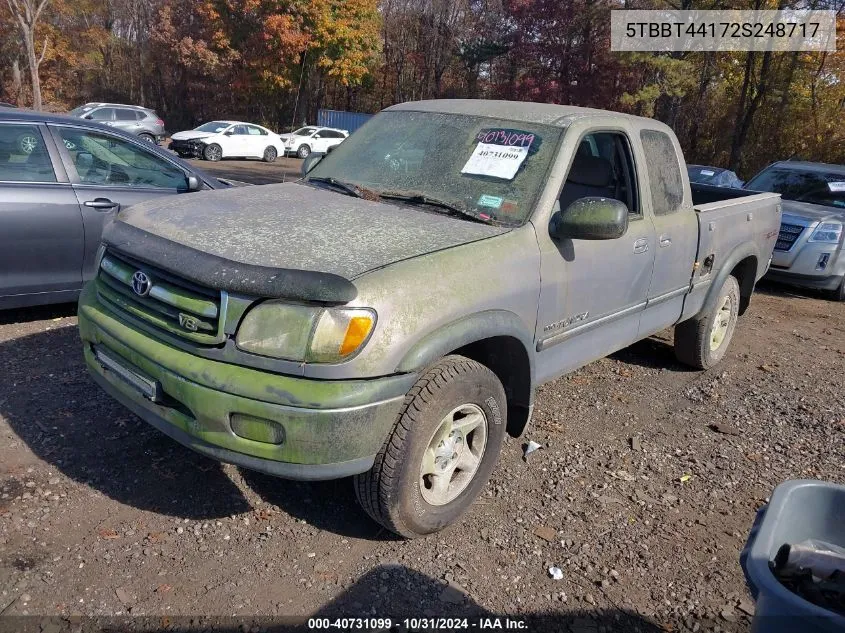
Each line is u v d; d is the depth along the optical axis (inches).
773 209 245.1
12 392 166.1
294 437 103.0
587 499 144.7
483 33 1577.3
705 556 129.1
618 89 1273.4
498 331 123.2
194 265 109.3
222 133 1033.5
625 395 204.1
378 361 105.3
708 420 191.3
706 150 1235.9
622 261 159.9
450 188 146.5
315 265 108.7
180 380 109.1
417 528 121.3
